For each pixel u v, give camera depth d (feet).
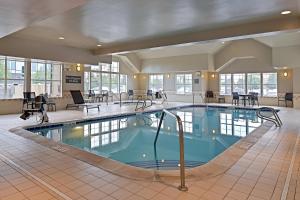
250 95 36.32
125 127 21.83
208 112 32.07
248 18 15.92
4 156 10.50
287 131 16.21
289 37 30.60
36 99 23.15
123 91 49.14
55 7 9.48
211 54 40.83
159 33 20.03
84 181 7.79
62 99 31.19
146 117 27.45
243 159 10.02
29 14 10.30
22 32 19.94
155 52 44.42
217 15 15.26
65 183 7.63
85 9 14.01
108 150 14.60
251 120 25.41
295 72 33.65
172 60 44.01
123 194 6.87
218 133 19.34
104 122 23.97
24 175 8.29
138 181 7.80
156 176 8.22
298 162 9.62
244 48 38.55
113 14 14.99
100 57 30.04
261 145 12.41
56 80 31.96
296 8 13.97
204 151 14.26
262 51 36.83
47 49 24.57
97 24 17.34
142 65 48.96
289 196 6.63
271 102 38.42
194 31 19.35
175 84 47.03
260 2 12.98
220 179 7.91
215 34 18.72
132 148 15.06
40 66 30.66
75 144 15.85
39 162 9.71
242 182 7.64
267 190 7.04
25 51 22.79
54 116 23.91
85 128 20.97
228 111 32.89
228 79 42.93
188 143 16.29
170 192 6.98
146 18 15.88
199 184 7.52
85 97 41.29
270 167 9.04
